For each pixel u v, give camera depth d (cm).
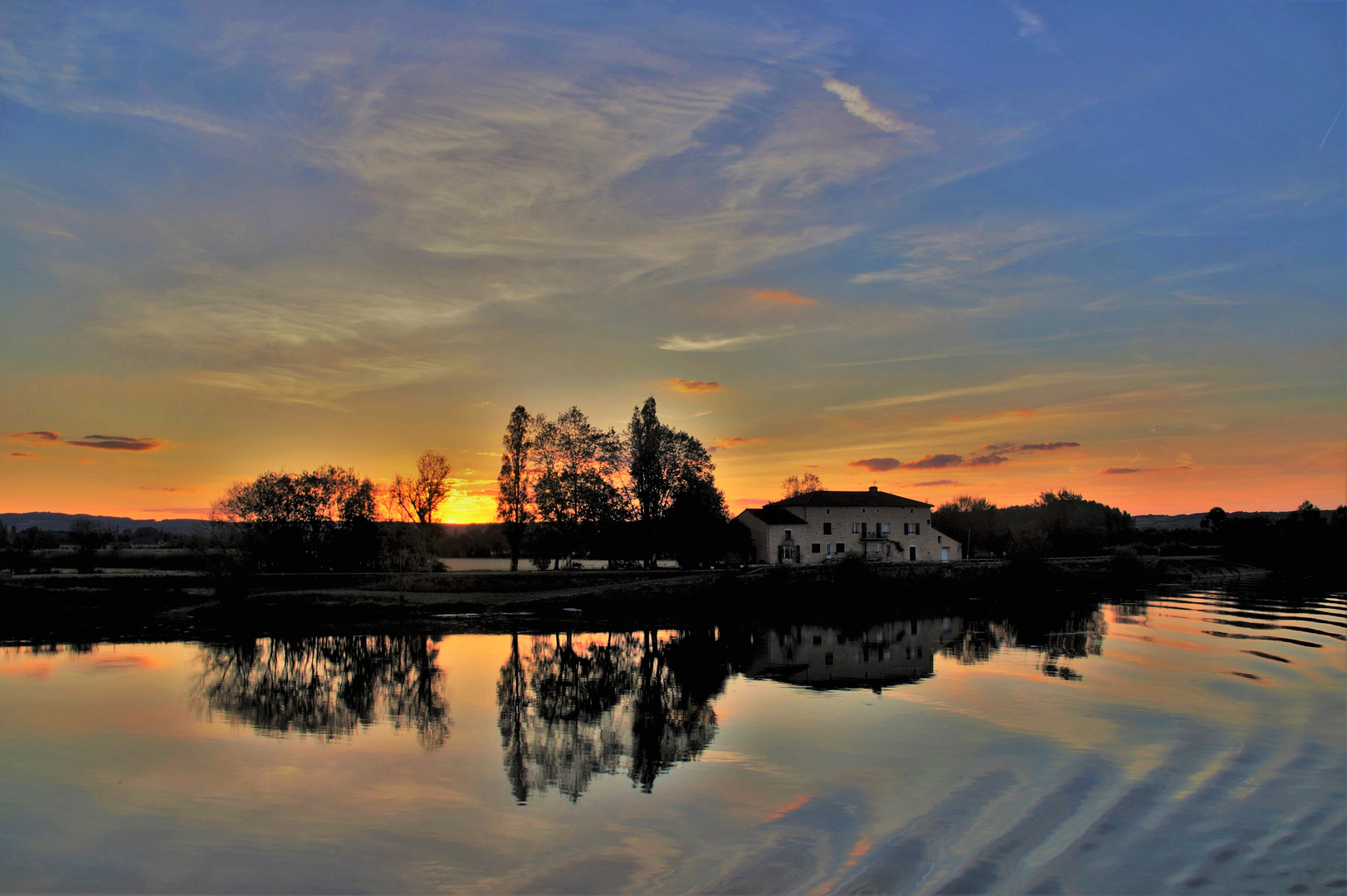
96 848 1633
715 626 5316
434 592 6438
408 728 2602
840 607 6406
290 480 7694
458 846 1652
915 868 1527
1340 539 10419
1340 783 1978
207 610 5481
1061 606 6481
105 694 3077
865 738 2433
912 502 9006
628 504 8119
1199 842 1622
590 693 3169
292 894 1451
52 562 7638
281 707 2898
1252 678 3372
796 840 1667
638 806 1880
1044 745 2339
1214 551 11400
